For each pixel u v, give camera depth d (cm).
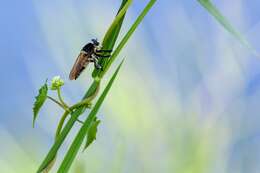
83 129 58
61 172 58
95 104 58
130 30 58
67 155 58
